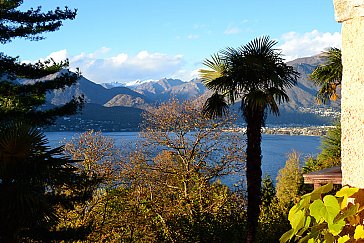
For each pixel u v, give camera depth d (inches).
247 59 375.6
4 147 272.4
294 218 64.7
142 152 618.8
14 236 283.3
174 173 621.3
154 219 541.6
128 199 561.9
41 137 291.6
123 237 529.3
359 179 64.5
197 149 633.6
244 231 491.2
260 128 394.3
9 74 531.8
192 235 494.9
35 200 275.0
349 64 67.1
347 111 67.2
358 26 65.4
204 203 580.1
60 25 551.8
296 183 1068.5
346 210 60.4
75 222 509.7
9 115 476.7
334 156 652.7
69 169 305.1
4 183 274.2
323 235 62.9
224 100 405.1
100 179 466.6
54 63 550.0
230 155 629.6
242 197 599.2
